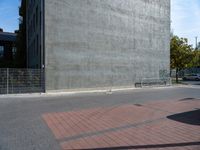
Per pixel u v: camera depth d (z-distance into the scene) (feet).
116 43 89.04
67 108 42.78
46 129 27.22
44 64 70.69
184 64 127.65
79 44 78.38
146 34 100.78
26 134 25.04
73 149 20.35
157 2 106.22
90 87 81.00
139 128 27.68
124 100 54.85
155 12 105.19
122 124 29.84
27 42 117.60
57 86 73.00
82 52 79.05
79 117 34.35
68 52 75.66
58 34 73.82
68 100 54.85
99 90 81.46
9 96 61.77
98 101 53.01
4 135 24.64
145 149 20.30
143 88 92.84
